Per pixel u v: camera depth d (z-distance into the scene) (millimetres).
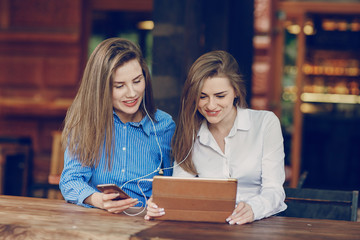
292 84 8281
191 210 2242
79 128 2562
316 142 9555
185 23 3648
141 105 2723
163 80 3674
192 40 3738
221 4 4098
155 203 2258
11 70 8164
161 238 1983
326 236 2080
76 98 2613
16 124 8094
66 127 2609
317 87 10188
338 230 2184
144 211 2443
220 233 2080
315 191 2770
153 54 3691
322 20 9680
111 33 8562
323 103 9875
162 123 2746
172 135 2781
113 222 2217
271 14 7504
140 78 2529
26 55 8148
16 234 2117
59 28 8023
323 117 9578
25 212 2359
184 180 2232
